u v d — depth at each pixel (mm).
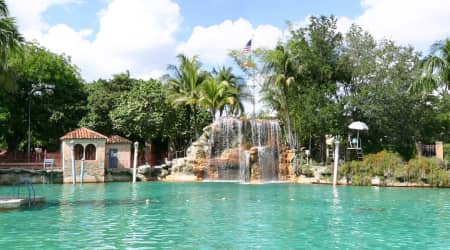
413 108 43312
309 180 39719
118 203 22891
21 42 24703
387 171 35031
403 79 43250
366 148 45688
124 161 44906
